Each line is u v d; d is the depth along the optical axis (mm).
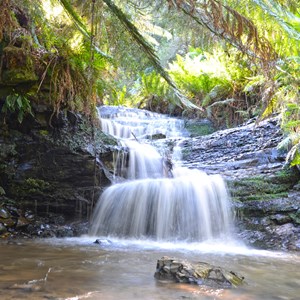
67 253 3412
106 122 8023
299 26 2283
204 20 2137
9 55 4535
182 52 10555
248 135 6832
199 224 5078
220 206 5129
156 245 4398
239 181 5391
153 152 6871
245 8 2139
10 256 3148
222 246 4520
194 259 3373
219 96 8961
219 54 7898
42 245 3977
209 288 2123
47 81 5184
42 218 5266
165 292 2002
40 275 2359
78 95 5066
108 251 3637
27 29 4418
